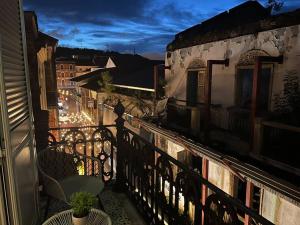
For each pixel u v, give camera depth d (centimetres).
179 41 1027
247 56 709
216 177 706
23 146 271
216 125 844
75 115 3105
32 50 662
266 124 565
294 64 577
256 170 506
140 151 367
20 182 254
